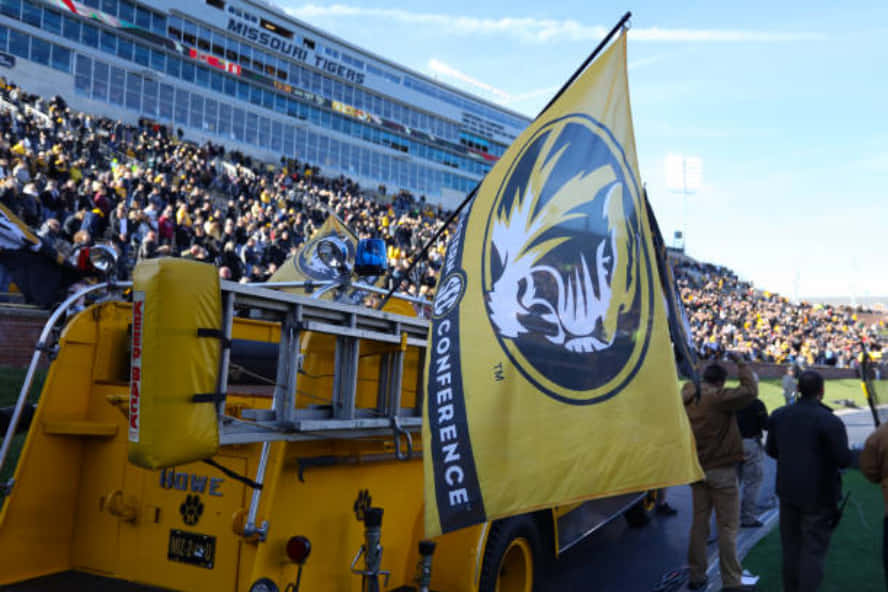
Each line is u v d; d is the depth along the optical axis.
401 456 3.78
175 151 29.77
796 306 64.81
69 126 26.72
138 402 2.59
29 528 3.72
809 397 5.11
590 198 3.55
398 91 63.09
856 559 6.65
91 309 4.08
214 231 15.26
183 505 3.58
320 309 3.27
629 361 3.40
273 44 52.66
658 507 8.85
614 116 3.76
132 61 44.12
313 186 38.12
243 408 3.76
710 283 59.06
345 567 3.60
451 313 3.13
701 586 5.69
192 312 2.67
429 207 51.78
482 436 2.98
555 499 3.03
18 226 4.29
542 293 3.29
